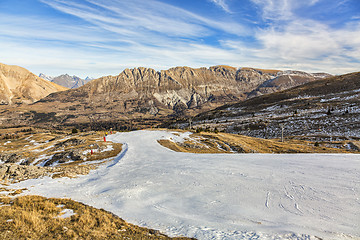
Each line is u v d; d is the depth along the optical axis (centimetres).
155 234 1550
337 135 10525
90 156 5562
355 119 11800
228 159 4416
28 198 2198
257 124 15575
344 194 2189
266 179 2844
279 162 3850
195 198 2350
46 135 14300
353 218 1734
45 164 5522
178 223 1764
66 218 1730
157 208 2122
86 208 2034
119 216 1920
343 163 3450
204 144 7556
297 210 1930
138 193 2575
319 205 1998
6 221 1534
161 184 2906
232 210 2003
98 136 8512
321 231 1550
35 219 1593
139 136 8131
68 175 3600
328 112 13975
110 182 3144
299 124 13488
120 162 4650
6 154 6675
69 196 2511
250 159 4309
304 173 2997
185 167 3831
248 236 1486
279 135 12838
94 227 1584
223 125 17538
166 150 5894
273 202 2128
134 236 1498
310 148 7756
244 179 2908
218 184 2777
